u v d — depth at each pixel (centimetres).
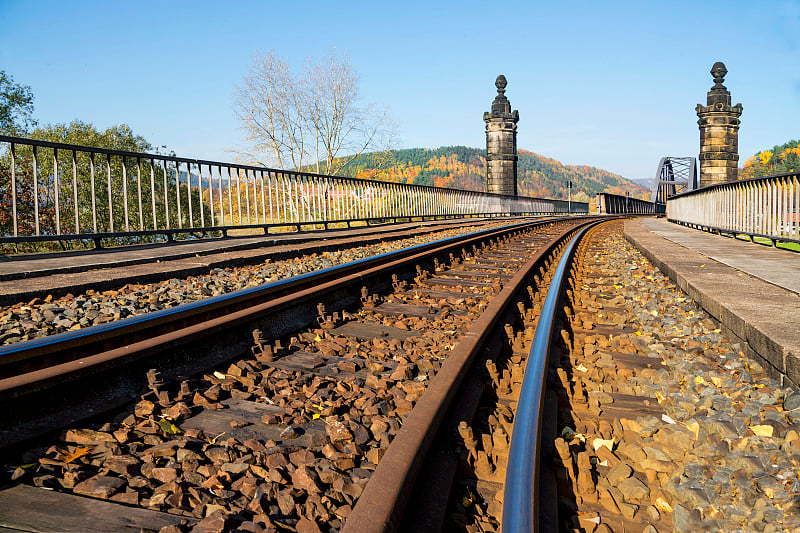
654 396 357
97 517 199
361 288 627
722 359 423
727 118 5703
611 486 246
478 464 248
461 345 368
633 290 752
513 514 186
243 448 260
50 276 611
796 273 700
